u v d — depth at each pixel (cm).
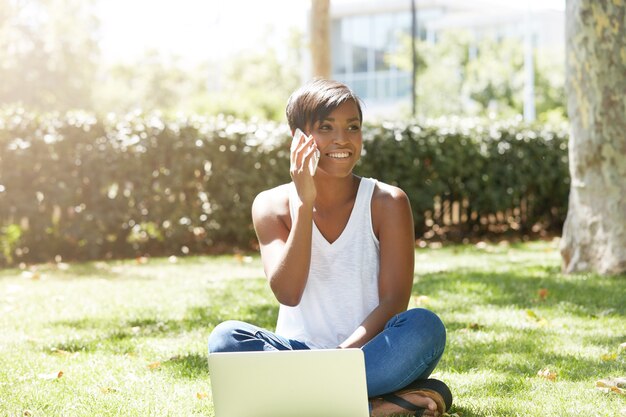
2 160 888
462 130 1057
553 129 1133
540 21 3481
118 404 330
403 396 291
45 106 2566
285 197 313
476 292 605
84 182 914
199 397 339
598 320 504
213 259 875
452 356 409
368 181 311
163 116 946
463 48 2986
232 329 292
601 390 343
